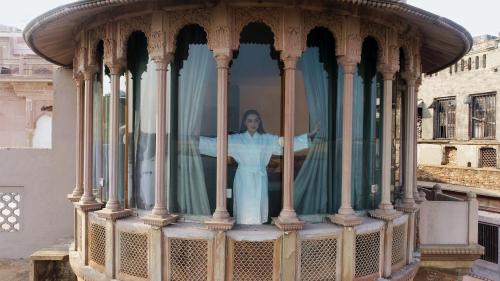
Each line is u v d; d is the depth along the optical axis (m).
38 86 20.11
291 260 6.17
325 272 6.40
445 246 9.44
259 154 6.61
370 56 7.33
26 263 10.31
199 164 6.64
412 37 7.87
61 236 10.59
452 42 8.14
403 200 8.08
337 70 6.86
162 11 6.39
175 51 6.61
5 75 19.67
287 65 6.26
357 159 7.15
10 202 10.72
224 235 6.16
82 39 7.71
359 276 6.68
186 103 6.68
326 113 6.84
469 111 26.89
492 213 18.86
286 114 6.28
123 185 7.31
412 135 8.17
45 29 7.50
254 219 6.55
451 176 25.06
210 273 6.21
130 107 7.21
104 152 7.84
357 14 6.52
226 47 6.15
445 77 28.55
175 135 6.70
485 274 17.77
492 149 25.56
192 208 6.66
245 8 6.23
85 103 7.75
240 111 6.58
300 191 6.71
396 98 8.35
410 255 7.97
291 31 6.23
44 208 10.63
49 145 20.47
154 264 6.36
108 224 6.93
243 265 6.21
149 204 6.98
